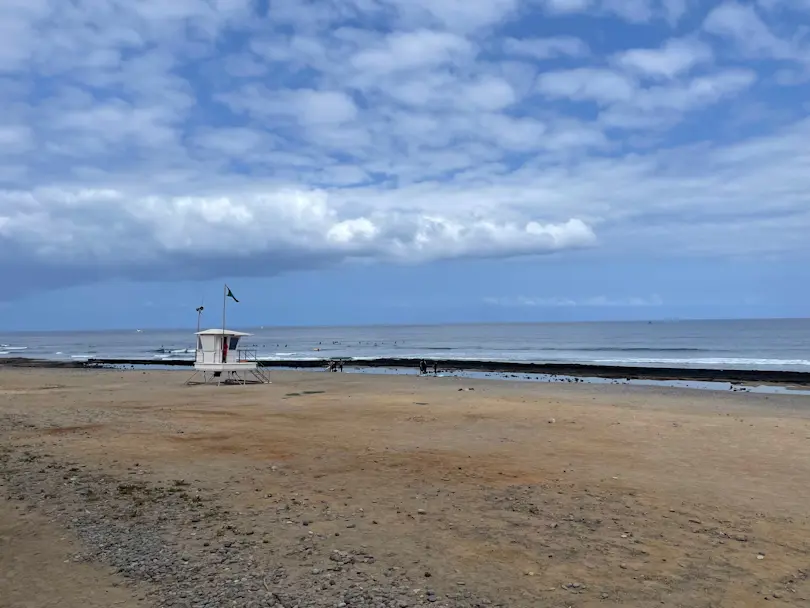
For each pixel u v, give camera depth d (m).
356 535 7.03
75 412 18.84
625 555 6.50
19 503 8.24
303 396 25.19
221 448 12.73
